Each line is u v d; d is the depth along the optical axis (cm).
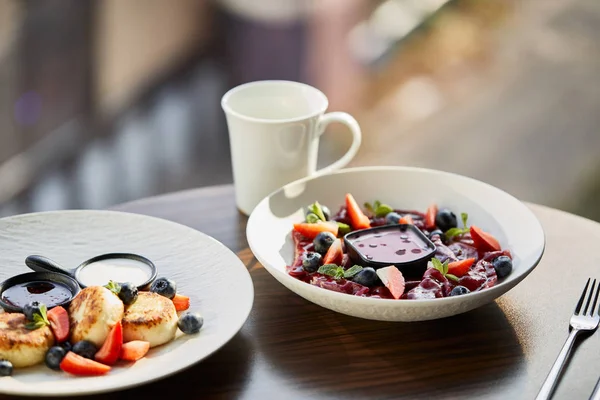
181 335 88
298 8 205
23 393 80
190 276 95
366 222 103
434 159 213
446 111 222
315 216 103
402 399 84
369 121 221
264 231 101
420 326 92
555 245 105
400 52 223
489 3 224
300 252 99
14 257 97
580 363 87
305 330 91
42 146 190
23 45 181
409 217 104
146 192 194
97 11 188
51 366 84
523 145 215
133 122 200
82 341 85
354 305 88
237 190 110
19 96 184
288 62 210
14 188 188
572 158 212
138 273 94
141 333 86
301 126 106
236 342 90
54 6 182
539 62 222
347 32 215
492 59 225
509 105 220
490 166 211
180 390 84
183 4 199
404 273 95
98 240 100
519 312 94
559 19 221
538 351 89
